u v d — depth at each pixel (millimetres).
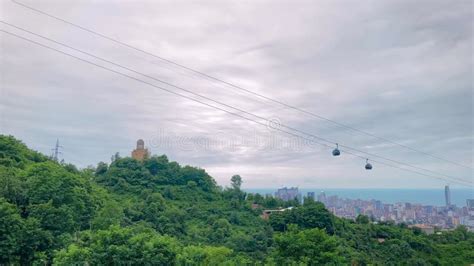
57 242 46719
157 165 115375
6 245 43188
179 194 104250
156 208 81500
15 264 44438
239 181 119562
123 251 37531
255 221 90688
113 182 102000
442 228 115375
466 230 101062
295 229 42344
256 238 73938
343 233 77125
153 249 39000
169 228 73875
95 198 67000
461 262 72188
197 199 104250
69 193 53188
